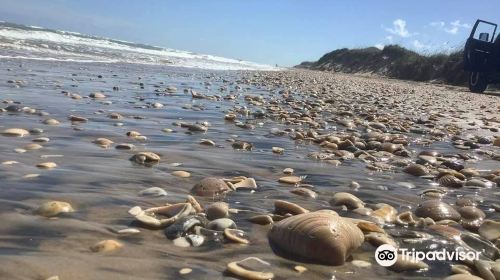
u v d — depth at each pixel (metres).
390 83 4.45
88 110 1.01
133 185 0.49
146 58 4.39
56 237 0.33
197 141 0.78
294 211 0.42
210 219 0.40
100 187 0.47
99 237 0.34
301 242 0.33
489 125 1.39
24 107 0.91
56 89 1.33
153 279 0.28
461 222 0.45
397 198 0.54
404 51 7.40
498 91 3.78
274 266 0.31
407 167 0.68
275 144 0.83
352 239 0.34
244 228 0.38
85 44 4.92
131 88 1.62
